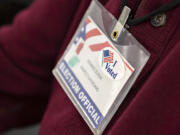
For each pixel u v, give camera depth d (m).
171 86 0.35
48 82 0.74
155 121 0.37
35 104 0.82
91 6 0.47
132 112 0.39
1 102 0.79
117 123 0.41
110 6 0.46
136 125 0.38
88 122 0.46
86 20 0.47
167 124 0.37
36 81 0.72
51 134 0.53
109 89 0.43
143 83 0.41
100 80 0.44
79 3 0.56
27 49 0.66
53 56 0.65
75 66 0.49
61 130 0.51
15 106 0.81
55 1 0.58
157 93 0.36
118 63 0.42
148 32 0.40
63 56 0.51
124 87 0.41
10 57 0.70
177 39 0.37
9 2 1.27
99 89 0.44
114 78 0.42
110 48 0.43
